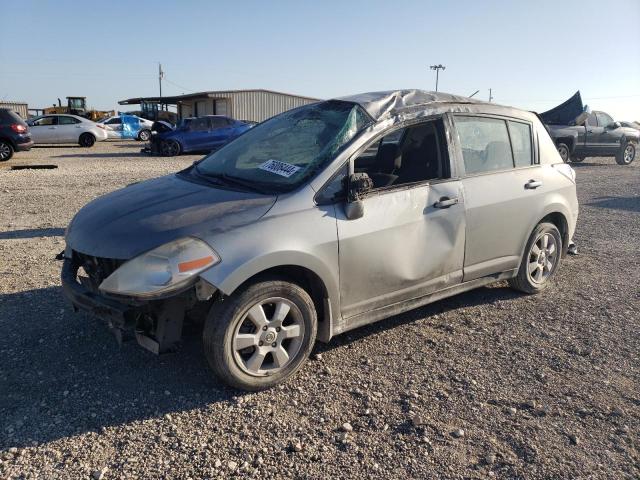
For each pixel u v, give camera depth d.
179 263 3.14
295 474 2.76
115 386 3.51
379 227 3.84
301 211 3.54
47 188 11.50
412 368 3.85
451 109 4.50
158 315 3.29
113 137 34.09
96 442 2.96
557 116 18.50
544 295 5.37
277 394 3.48
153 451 2.90
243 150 4.45
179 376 3.65
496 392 3.56
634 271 6.20
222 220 3.35
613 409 3.39
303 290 3.55
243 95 40.44
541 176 5.16
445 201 4.26
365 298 3.91
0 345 3.99
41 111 45.97
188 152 22.20
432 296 4.38
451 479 2.75
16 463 2.77
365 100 4.26
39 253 6.35
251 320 3.40
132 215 3.56
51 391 3.43
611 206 10.50
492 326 4.60
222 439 3.02
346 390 3.54
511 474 2.80
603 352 4.16
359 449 2.96
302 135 4.18
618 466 2.88
